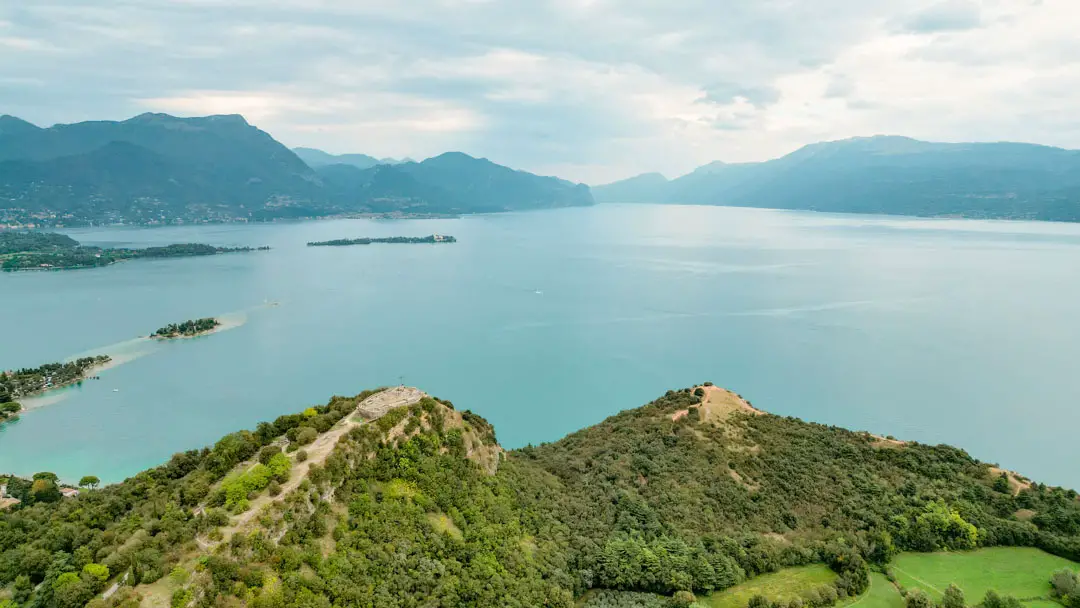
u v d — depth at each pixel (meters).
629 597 87.25
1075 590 86.38
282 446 89.81
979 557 97.69
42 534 79.81
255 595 61.38
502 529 88.69
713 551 94.69
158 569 64.19
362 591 67.69
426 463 91.25
